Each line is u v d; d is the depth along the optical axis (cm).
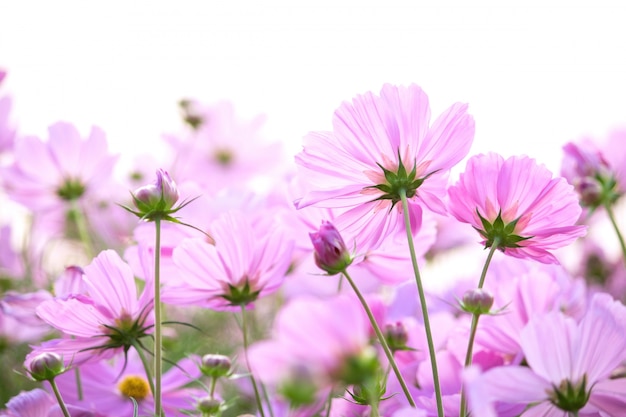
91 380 75
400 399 68
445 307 87
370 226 67
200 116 132
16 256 125
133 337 68
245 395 86
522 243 65
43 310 66
